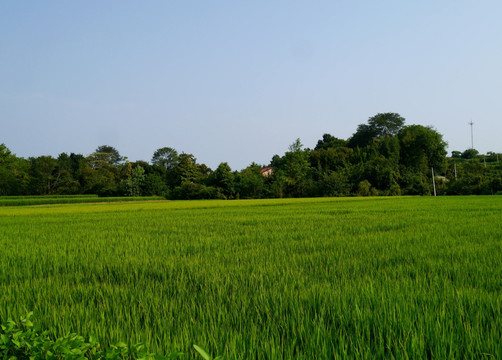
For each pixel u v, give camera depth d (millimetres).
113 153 138000
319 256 7508
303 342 3410
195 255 8086
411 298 4402
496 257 6992
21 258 8461
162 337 3547
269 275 5887
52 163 89938
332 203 35344
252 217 19328
